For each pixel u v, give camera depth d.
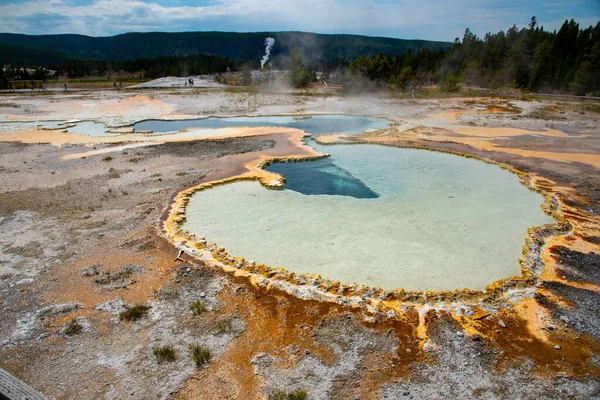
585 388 6.68
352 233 12.86
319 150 23.97
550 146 25.06
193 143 24.56
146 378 6.82
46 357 7.28
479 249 11.94
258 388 6.64
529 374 6.99
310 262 11.05
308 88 63.97
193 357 7.28
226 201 15.48
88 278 9.80
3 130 28.73
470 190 17.08
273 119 36.47
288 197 15.99
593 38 65.12
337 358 7.34
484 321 8.41
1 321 8.22
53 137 26.36
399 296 9.20
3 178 17.42
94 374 6.89
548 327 8.20
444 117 37.50
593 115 37.41
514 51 65.81
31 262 10.46
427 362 7.27
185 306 8.80
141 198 15.26
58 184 16.72
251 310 8.69
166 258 10.80
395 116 38.38
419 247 11.98
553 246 11.85
